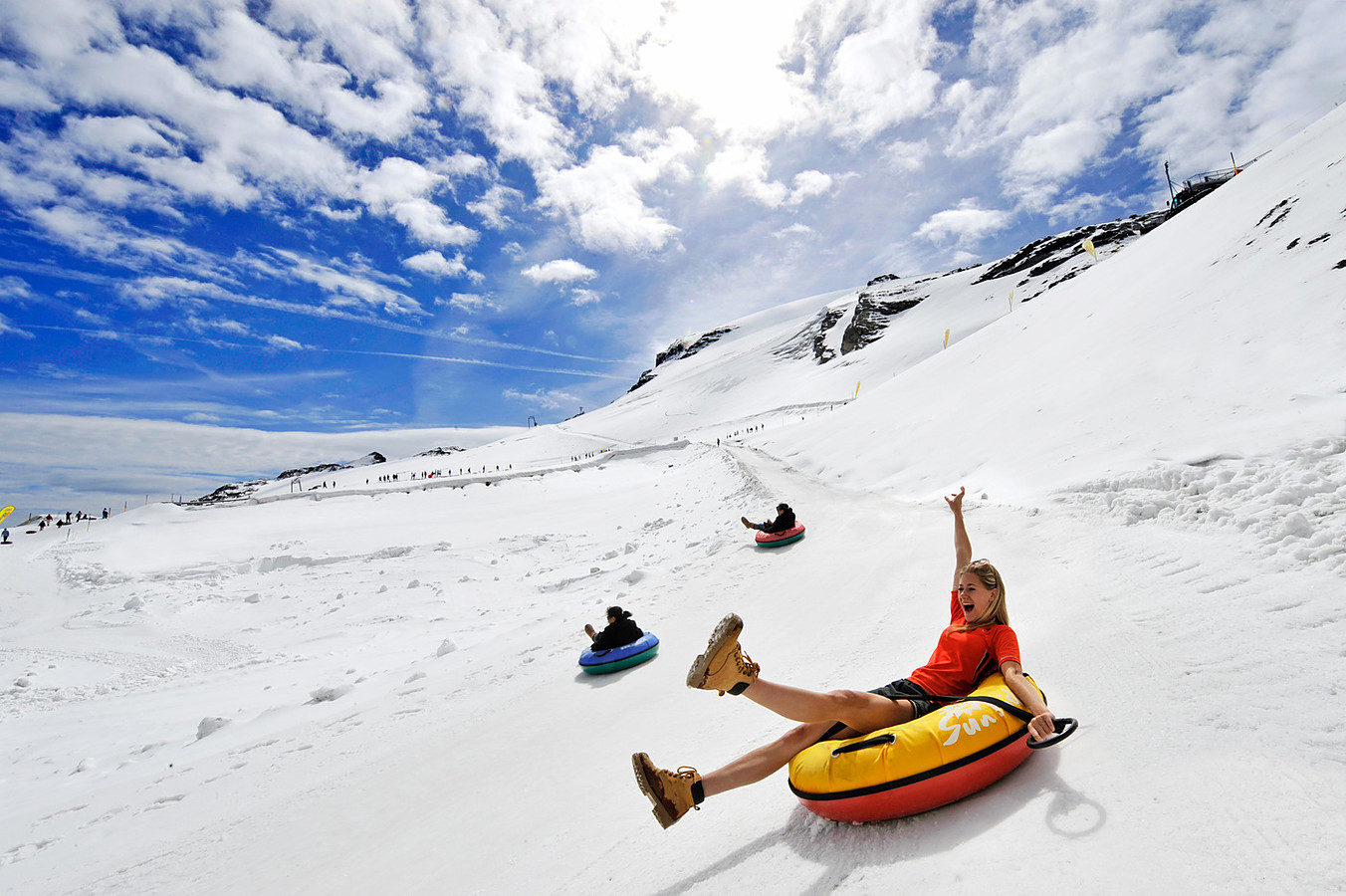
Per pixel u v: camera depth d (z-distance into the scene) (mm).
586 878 3197
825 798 2658
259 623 21875
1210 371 15156
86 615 24234
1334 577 4207
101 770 9797
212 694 14148
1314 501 5906
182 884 4613
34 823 7109
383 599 22625
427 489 49375
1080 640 4383
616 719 5953
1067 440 16266
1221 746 2602
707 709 5547
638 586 13164
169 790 7148
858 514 15945
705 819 3447
